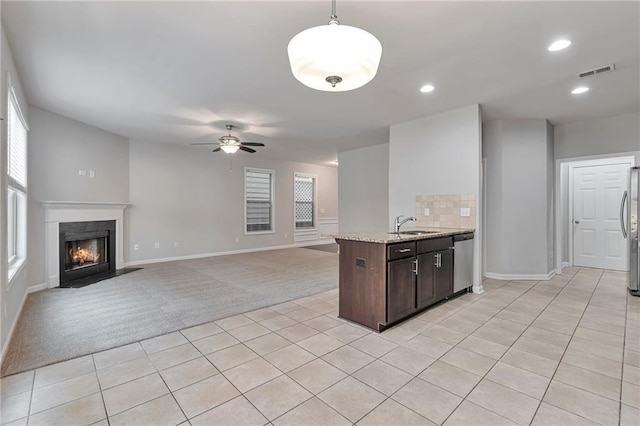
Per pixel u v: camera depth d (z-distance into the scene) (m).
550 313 3.22
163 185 6.45
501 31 2.37
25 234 3.66
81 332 2.79
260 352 2.40
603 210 5.47
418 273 3.12
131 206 5.98
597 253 5.52
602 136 4.61
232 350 2.44
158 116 4.57
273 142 6.44
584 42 2.53
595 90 3.55
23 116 3.41
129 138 5.94
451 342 2.56
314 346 2.51
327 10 2.12
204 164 7.12
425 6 2.07
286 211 8.81
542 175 4.66
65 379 2.04
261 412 1.70
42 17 2.21
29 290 4.02
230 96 3.76
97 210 5.10
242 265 6.05
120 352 2.41
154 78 3.24
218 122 4.88
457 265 3.70
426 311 3.30
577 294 3.91
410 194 4.67
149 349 2.46
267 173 8.46
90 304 3.59
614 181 5.36
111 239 5.46
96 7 2.10
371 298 2.86
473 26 2.30
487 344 2.52
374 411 1.71
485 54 2.72
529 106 4.09
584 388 1.90
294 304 3.61
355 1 2.01
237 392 1.89
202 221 7.09
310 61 1.52
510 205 4.66
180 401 1.80
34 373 2.11
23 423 1.62
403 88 3.48
